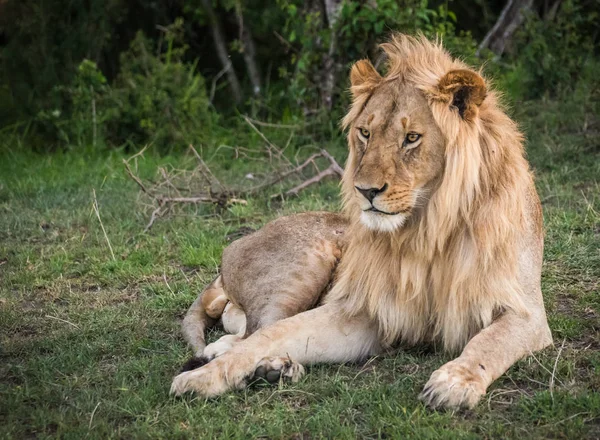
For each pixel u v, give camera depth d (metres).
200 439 6.68
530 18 20.36
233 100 24.12
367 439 6.68
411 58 7.91
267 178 15.72
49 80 21.20
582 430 6.57
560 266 10.52
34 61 21.42
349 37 17.98
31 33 21.53
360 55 18.00
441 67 7.96
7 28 21.80
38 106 21.12
